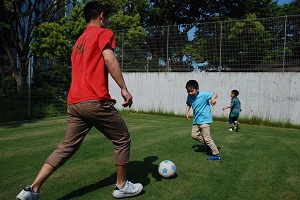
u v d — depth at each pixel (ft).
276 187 9.57
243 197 8.65
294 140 19.53
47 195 8.52
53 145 15.96
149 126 24.27
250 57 31.99
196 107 13.51
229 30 32.78
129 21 51.13
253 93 31.22
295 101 29.30
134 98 38.19
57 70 35.17
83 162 12.19
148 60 37.55
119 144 8.17
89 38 7.91
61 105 33.86
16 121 26.91
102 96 7.58
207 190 9.17
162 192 8.92
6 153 13.99
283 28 30.37
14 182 9.75
